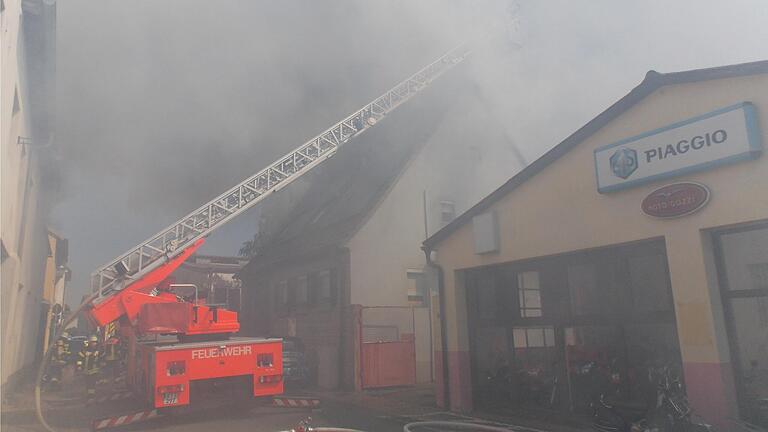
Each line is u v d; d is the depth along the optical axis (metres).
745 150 5.22
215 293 10.32
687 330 5.66
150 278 9.29
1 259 7.73
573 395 7.18
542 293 7.80
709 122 5.56
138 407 9.17
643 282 6.45
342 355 12.69
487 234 8.26
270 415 8.53
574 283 7.33
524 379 7.96
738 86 5.44
